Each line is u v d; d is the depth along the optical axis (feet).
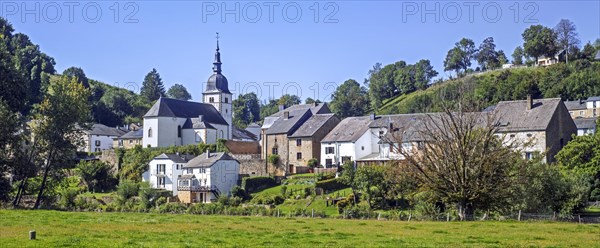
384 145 342.64
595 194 241.35
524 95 541.34
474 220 172.35
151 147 417.90
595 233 128.67
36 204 244.42
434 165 178.29
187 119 465.47
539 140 312.71
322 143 381.81
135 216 173.37
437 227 141.69
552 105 323.57
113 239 115.44
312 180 322.75
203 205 262.06
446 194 178.09
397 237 121.19
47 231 126.11
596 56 655.76
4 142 247.29
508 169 175.94
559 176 205.26
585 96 529.45
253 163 386.11
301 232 129.59
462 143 175.73
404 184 187.93
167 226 140.26
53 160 257.55
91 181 364.17
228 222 154.71
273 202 298.56
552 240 116.16
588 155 258.78
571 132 328.08
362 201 268.62
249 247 107.14
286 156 396.57
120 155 411.54
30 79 579.89
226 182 362.12
